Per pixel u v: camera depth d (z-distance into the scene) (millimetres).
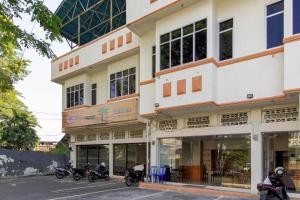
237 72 14273
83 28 29000
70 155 29719
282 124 13594
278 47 13070
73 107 27922
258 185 11750
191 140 18844
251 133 14594
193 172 19109
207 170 18719
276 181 11711
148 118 19156
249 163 15281
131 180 19453
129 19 18297
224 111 15773
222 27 15234
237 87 14203
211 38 14906
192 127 17188
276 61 13070
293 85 12055
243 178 15766
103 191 17391
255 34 13984
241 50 14383
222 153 17672
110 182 21531
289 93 12188
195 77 15281
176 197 14695
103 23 27031
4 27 6434
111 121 22297
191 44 15688
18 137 39844
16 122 39750
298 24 12164
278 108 13867
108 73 24031
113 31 22922
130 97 21438
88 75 26984
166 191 16656
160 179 18578
